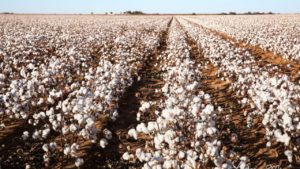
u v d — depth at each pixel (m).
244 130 8.60
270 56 20.56
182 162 5.30
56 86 11.06
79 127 6.89
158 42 25.77
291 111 7.07
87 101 7.12
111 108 9.27
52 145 6.54
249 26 41.78
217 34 36.34
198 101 6.83
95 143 7.91
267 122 7.41
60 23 54.12
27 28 39.97
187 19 77.69
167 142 5.84
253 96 9.47
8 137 8.23
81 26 45.84
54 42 23.50
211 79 14.42
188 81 10.06
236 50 17.58
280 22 51.06
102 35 28.08
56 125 7.10
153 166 4.96
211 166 5.96
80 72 14.42
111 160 7.30
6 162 7.09
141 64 16.97
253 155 7.30
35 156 7.38
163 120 5.99
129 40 24.05
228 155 6.08
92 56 19.66
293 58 17.83
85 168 6.95
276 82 9.44
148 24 50.62
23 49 18.52
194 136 6.23
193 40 28.83
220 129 8.53
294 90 9.32
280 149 7.48
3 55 17.62
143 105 7.55
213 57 17.17
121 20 66.75
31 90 8.93
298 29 35.34
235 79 13.52
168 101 7.46
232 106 10.52
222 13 153.75
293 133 6.76
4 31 33.72
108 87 9.46
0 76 10.32
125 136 8.46
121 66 13.01
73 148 6.37
